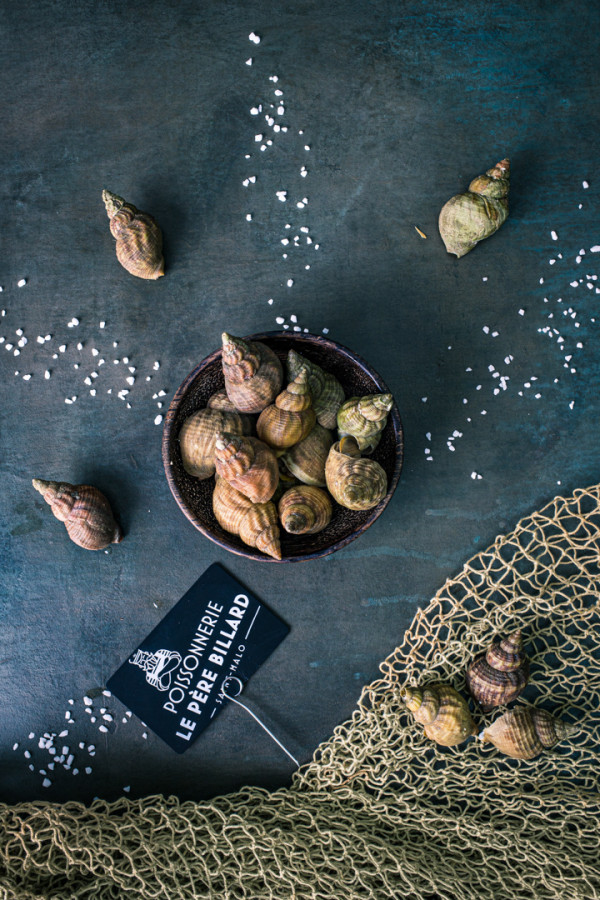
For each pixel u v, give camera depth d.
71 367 0.64
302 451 0.58
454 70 0.64
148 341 0.64
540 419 0.64
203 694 0.63
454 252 0.63
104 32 0.63
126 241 0.61
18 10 0.63
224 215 0.64
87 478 0.63
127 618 0.63
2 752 0.63
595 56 0.64
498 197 0.61
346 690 0.63
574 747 0.62
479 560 0.63
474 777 0.62
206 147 0.64
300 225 0.64
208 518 0.58
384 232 0.64
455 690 0.61
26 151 0.64
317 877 0.59
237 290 0.63
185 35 0.63
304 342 0.57
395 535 0.63
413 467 0.63
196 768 0.63
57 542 0.63
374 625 0.63
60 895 0.59
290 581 0.63
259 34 0.63
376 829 0.62
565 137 0.64
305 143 0.64
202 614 0.63
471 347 0.64
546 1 0.64
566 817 0.61
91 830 0.61
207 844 0.60
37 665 0.63
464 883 0.60
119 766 0.63
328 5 0.63
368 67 0.64
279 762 0.63
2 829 0.61
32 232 0.64
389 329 0.63
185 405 0.58
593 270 0.64
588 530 0.63
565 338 0.64
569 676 0.63
